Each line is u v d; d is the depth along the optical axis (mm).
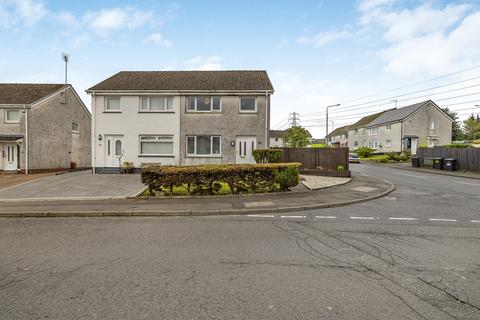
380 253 5375
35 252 5523
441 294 3789
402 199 11367
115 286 4043
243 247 5750
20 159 21875
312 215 8742
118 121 19656
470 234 6648
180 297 3723
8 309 3445
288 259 5082
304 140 40438
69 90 26422
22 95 23391
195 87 19516
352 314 3314
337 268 4672
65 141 25938
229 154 19344
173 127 19531
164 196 11445
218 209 9172
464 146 32125
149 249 5656
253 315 3301
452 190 13750
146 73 23188
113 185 14430
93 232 6996
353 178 17172
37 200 10992
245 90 19047
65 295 3789
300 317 3258
